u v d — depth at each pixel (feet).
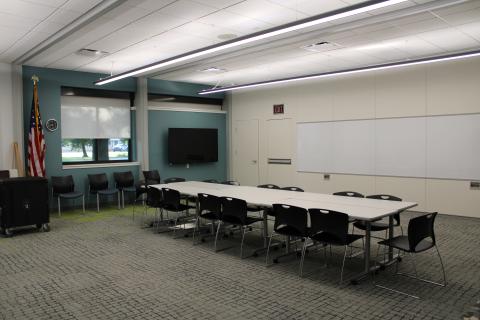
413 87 26.20
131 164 31.76
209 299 12.18
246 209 16.31
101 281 13.80
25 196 20.75
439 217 24.45
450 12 16.20
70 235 20.68
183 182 25.16
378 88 27.86
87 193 29.30
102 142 31.40
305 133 32.27
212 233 20.61
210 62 26.37
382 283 13.42
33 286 13.37
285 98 33.58
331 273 14.53
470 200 24.22
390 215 13.99
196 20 17.35
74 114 29.27
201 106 37.35
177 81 34.45
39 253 17.35
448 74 24.67
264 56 24.56
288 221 14.69
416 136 26.23
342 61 26.18
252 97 36.14
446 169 25.07
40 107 27.20
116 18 16.92
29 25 17.99
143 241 19.42
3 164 25.53
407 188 26.78
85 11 16.22
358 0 15.17
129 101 32.48
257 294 12.55
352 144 29.45
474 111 23.81
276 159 34.53
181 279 13.97
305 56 24.57
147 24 17.81
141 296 12.44
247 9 16.06
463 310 11.22
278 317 10.88
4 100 25.48
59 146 28.09
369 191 28.66
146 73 30.55
